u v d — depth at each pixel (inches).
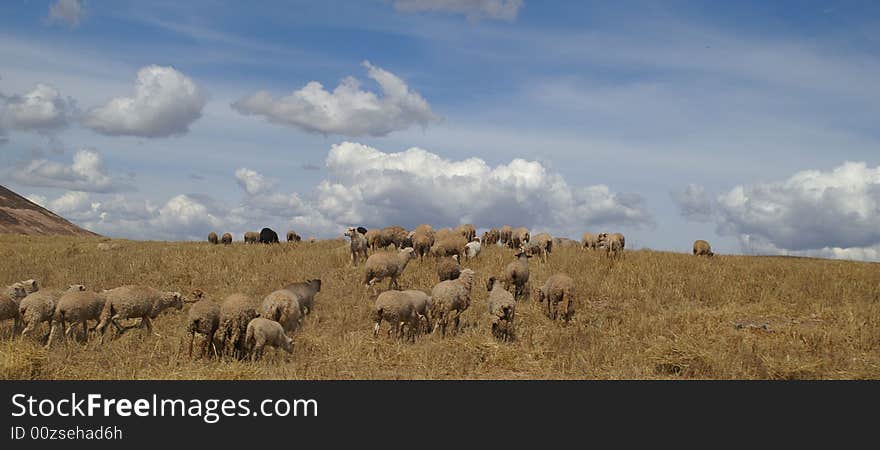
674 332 581.9
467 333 562.9
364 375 436.1
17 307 523.5
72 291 549.0
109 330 570.3
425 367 456.4
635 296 753.0
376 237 987.9
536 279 812.0
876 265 1157.1
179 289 762.2
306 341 520.4
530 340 538.0
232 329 471.2
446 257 833.5
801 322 624.1
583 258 936.9
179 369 425.1
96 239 1694.1
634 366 468.1
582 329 604.1
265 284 770.2
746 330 578.6
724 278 836.6
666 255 1055.0
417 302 558.6
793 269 926.4
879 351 526.6
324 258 895.1
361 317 636.1
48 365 419.5
